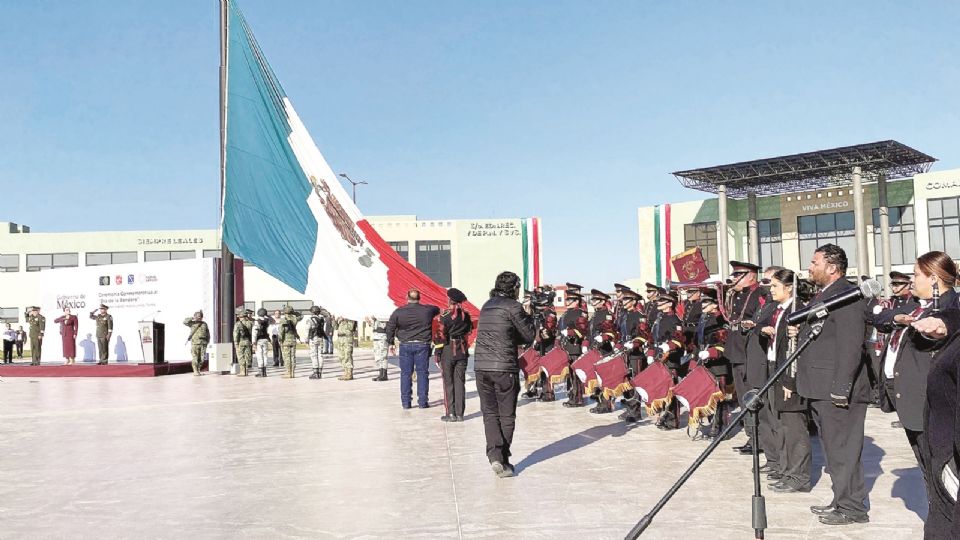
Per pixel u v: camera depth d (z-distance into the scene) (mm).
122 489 6992
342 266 20656
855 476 5488
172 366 22469
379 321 19312
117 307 26062
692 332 9820
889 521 5527
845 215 52938
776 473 6867
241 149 21609
